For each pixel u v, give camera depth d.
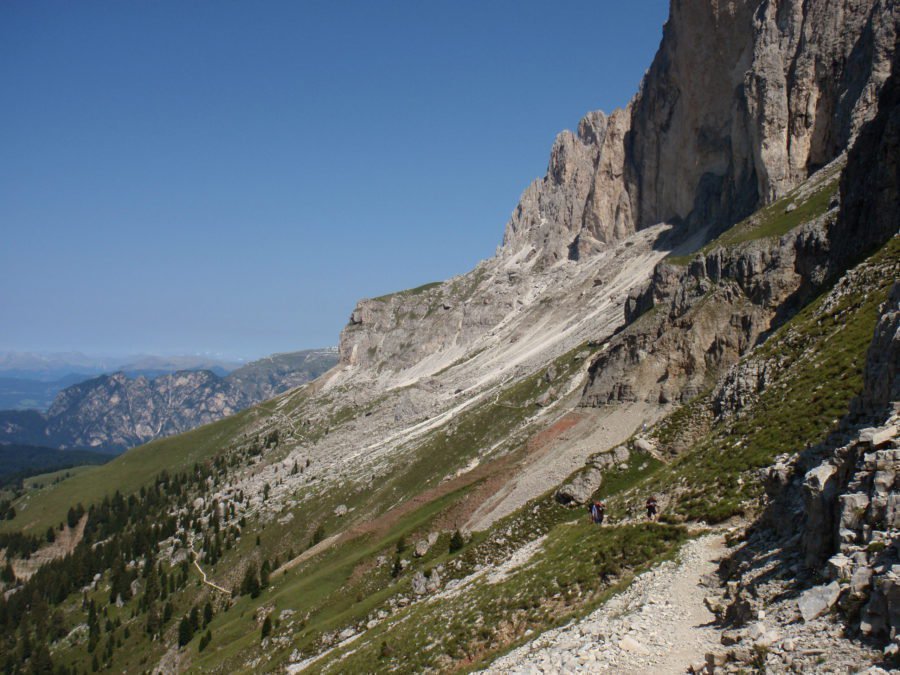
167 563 195.88
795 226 100.12
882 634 18.98
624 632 30.75
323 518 173.62
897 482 22.22
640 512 49.69
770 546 30.67
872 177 76.25
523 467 107.19
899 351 27.97
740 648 22.50
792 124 138.12
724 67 197.75
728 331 99.69
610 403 112.50
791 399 49.53
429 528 103.38
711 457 50.25
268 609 117.19
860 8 132.12
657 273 135.38
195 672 106.62
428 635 51.34
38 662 161.50
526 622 43.31
